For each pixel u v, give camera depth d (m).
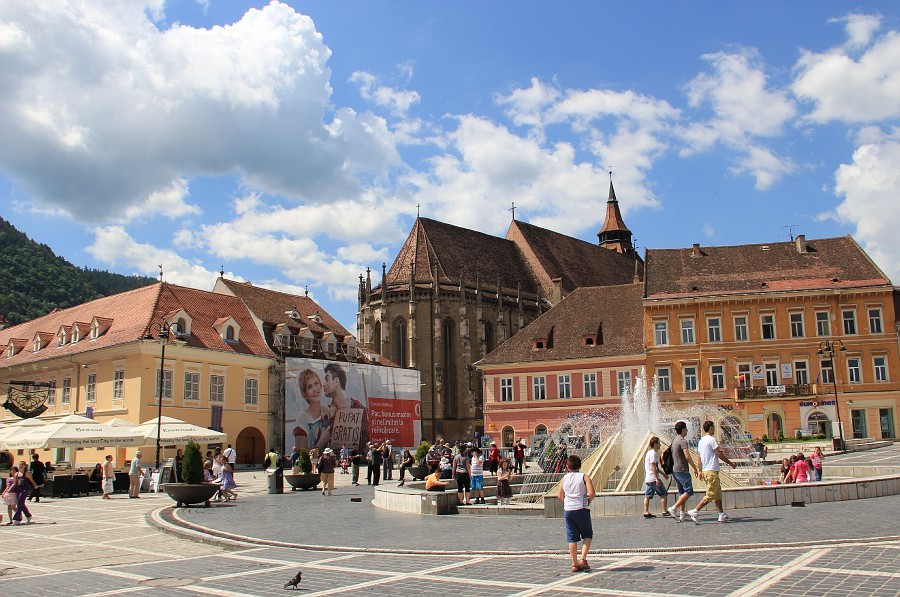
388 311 113.31
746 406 78.56
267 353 83.25
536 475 39.84
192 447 34.72
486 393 89.31
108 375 73.25
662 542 18.70
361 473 64.31
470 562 17.66
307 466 45.50
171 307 77.25
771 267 83.50
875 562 14.97
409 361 111.06
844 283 79.06
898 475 28.45
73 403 76.50
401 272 117.81
